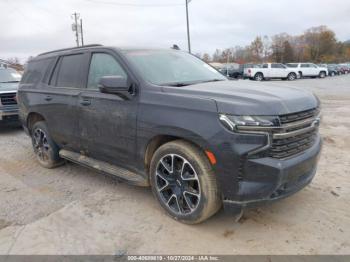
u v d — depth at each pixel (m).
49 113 4.98
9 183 4.81
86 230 3.41
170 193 3.57
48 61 5.29
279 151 2.95
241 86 3.58
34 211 3.86
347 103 12.84
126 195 4.23
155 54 4.26
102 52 4.22
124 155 3.89
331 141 6.54
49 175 5.10
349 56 97.75
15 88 8.60
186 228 3.38
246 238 3.18
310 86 23.25
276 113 2.88
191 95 3.23
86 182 4.74
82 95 4.31
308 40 95.62
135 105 3.60
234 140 2.87
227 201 3.07
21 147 6.96
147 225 3.46
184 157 3.25
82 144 4.49
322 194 4.05
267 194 2.95
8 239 3.28
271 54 91.31
